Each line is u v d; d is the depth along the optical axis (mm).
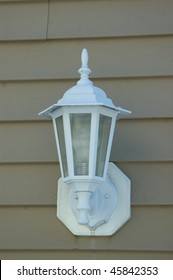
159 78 1653
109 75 1669
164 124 1630
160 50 1668
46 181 1640
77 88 1488
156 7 1690
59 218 1600
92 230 1581
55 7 1726
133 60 1670
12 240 1616
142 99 1647
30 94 1688
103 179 1458
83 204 1456
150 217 1587
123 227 1590
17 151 1658
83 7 1716
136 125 1636
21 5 1736
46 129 1664
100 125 1468
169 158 1608
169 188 1595
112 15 1703
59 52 1701
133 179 1608
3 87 1695
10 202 1632
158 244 1571
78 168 1446
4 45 1720
